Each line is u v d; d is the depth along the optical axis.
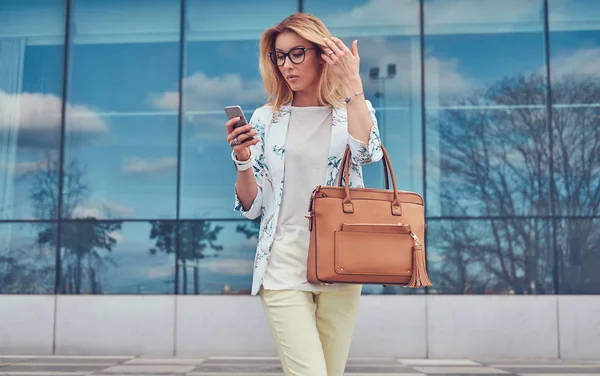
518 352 6.76
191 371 5.54
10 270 7.12
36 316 6.95
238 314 6.89
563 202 7.02
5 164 7.29
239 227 7.14
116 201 7.23
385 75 7.24
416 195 2.12
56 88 7.39
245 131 2.05
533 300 6.82
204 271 7.09
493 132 7.14
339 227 2.01
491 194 7.06
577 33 7.23
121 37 7.45
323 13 7.37
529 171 7.07
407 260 2.04
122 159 7.29
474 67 7.23
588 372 5.64
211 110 7.35
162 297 6.95
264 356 6.83
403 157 7.13
